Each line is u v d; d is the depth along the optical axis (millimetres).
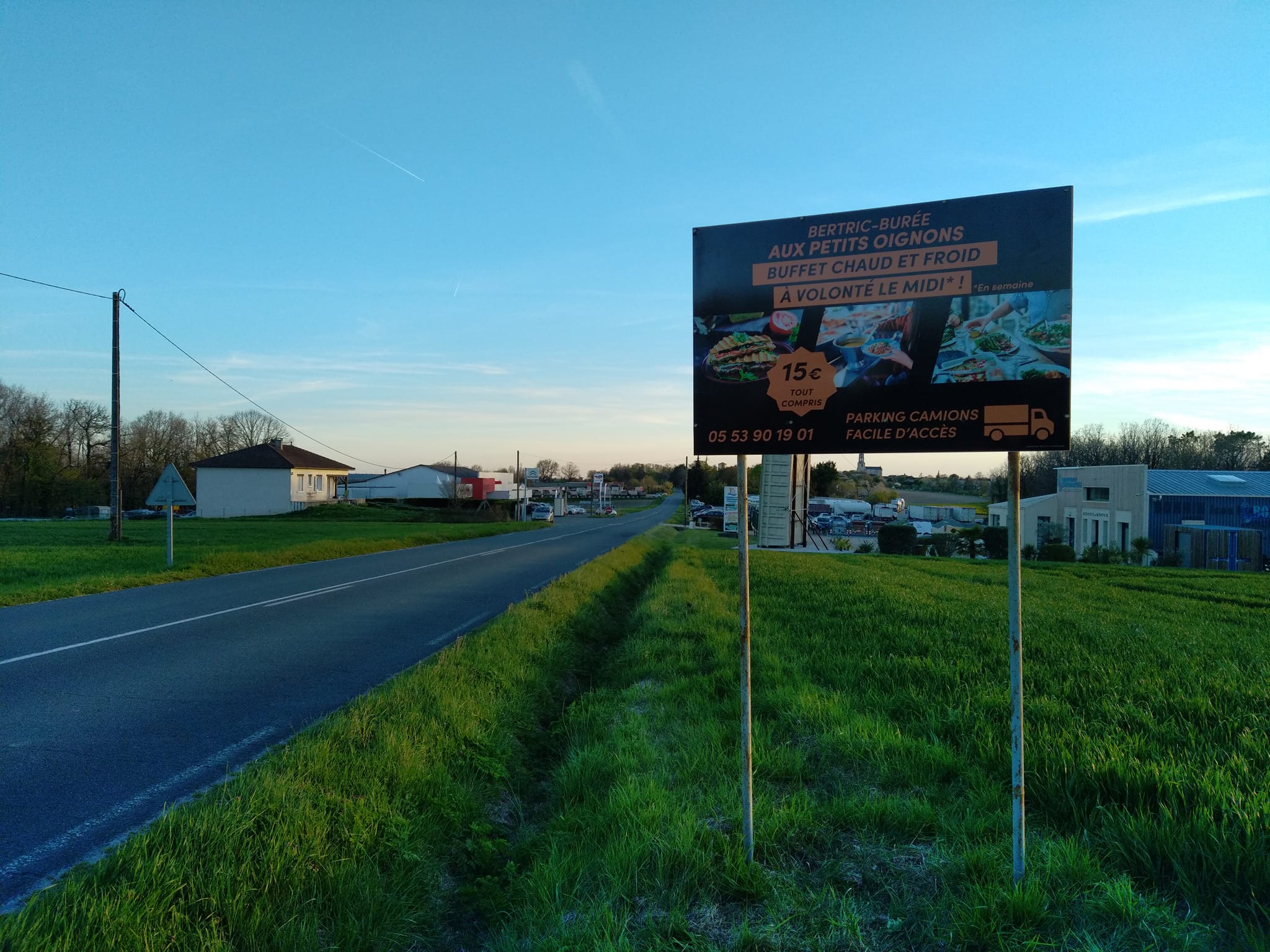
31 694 6398
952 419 3154
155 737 5281
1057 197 3053
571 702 6926
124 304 24938
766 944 2689
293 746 4621
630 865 3225
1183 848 3014
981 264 3133
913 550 36000
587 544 30078
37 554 19328
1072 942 2609
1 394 70000
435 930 3115
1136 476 32656
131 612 10961
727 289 3475
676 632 8875
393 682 6262
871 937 2734
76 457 81750
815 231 3346
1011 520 3027
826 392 3322
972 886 2959
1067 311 3023
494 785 4551
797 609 10711
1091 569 23484
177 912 2686
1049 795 3703
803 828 3553
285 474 65562
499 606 12062
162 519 58531
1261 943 2457
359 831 3430
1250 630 9602
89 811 4016
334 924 2896
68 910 2717
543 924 2973
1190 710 5113
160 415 87938
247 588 14102
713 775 4289
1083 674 6301
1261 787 3576
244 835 3260
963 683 6035
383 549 25844
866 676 6422
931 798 3855
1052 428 3037
